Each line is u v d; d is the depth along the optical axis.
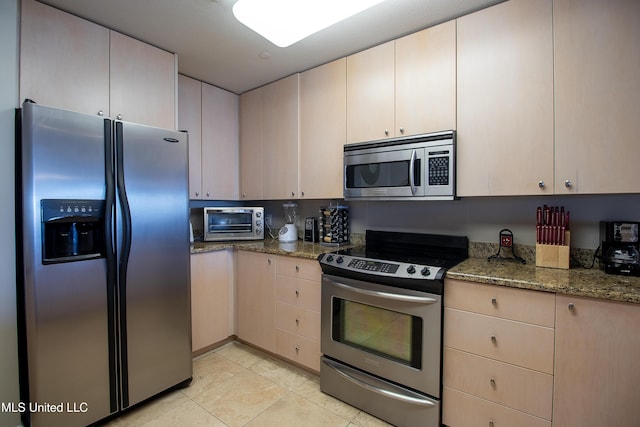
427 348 1.63
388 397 1.75
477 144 1.75
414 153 1.91
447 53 1.84
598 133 1.44
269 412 1.86
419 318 1.66
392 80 2.05
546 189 1.57
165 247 1.97
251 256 2.57
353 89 2.24
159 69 2.21
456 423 1.59
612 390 1.25
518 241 1.93
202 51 2.27
